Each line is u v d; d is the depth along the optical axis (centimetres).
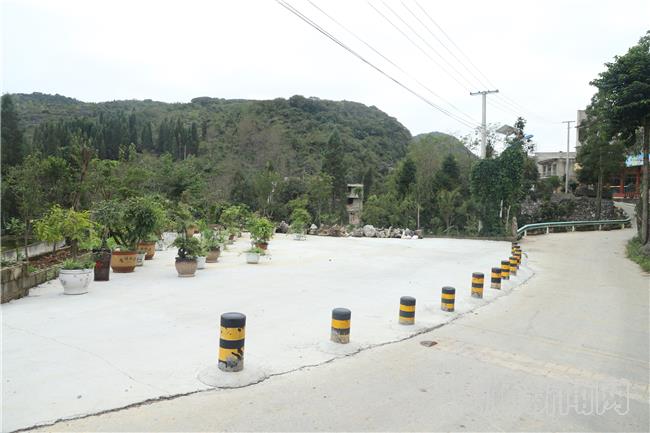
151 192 2086
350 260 1703
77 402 431
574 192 5403
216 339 652
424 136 4531
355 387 511
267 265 1484
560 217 4238
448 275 1426
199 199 2586
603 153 4062
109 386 471
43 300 856
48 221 1058
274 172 4209
